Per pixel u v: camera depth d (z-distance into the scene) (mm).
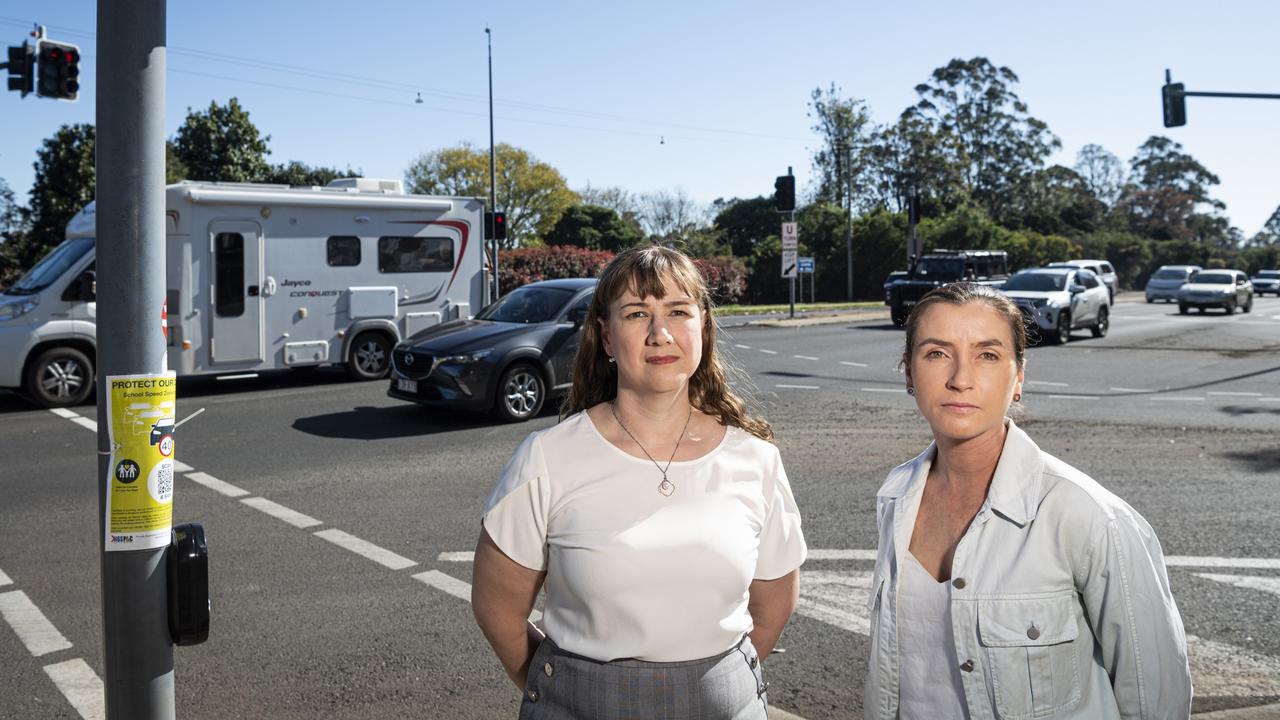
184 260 13594
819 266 52094
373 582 5902
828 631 5105
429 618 5305
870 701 2232
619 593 2174
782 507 2418
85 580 5980
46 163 39031
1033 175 76562
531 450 2275
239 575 6035
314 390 14148
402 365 11617
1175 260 71562
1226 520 7098
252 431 10945
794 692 4387
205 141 44656
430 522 7258
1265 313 36062
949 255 27203
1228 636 4977
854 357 18500
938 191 65688
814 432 10883
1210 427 11039
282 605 5500
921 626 2166
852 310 35312
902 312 26438
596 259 34406
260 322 14227
